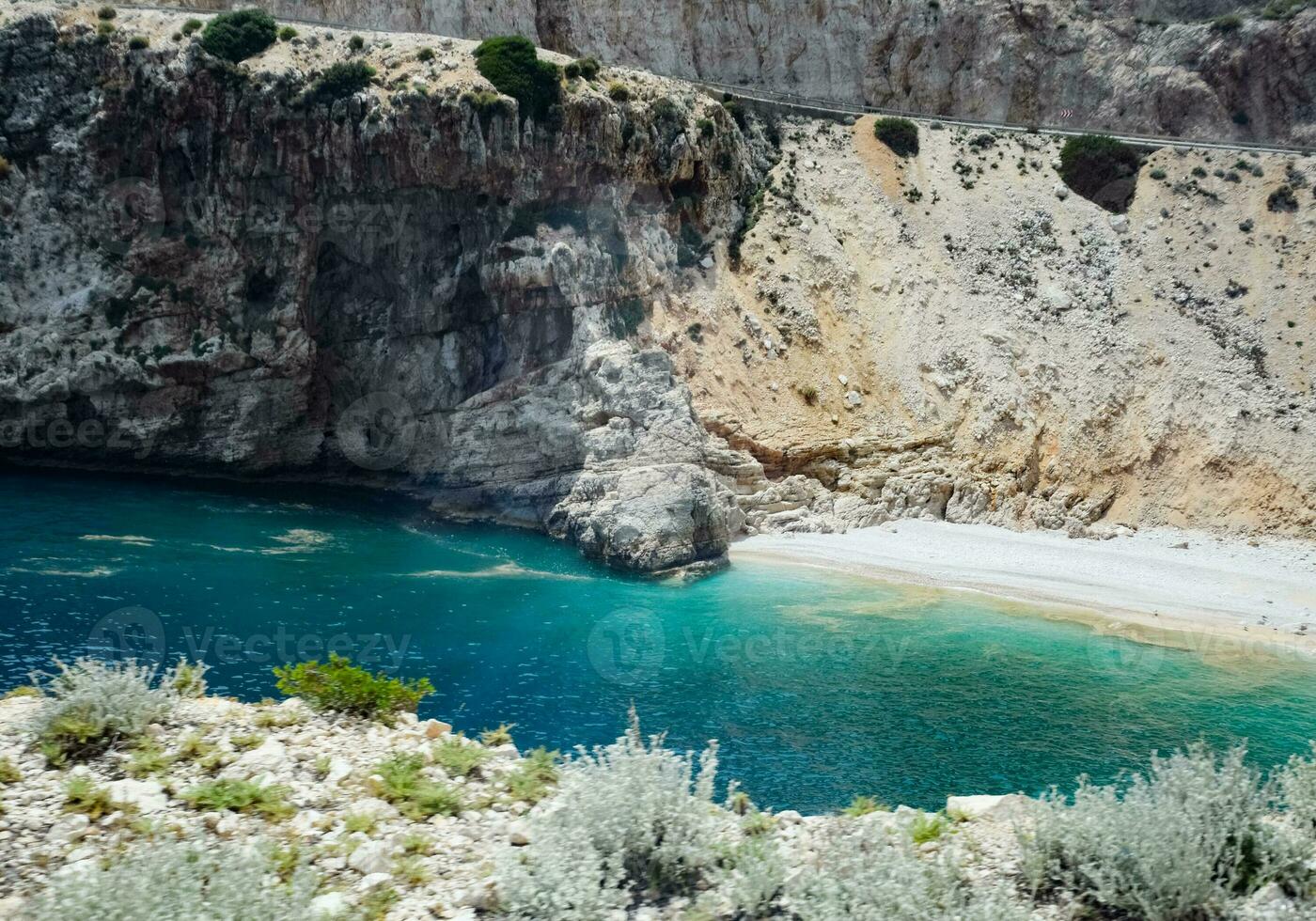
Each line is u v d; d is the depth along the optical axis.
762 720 24.67
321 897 8.59
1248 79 63.50
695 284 50.88
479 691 25.66
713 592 36.59
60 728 11.23
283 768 11.25
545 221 46.56
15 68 45.72
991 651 31.27
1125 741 24.38
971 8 66.19
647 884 9.24
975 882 9.32
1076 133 62.38
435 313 47.84
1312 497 47.28
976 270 55.12
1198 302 53.59
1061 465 49.91
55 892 7.86
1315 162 57.66
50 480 45.41
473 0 60.69
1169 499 48.91
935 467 48.59
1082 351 52.38
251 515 42.50
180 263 46.94
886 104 66.81
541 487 43.62
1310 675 30.33
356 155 45.59
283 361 47.91
